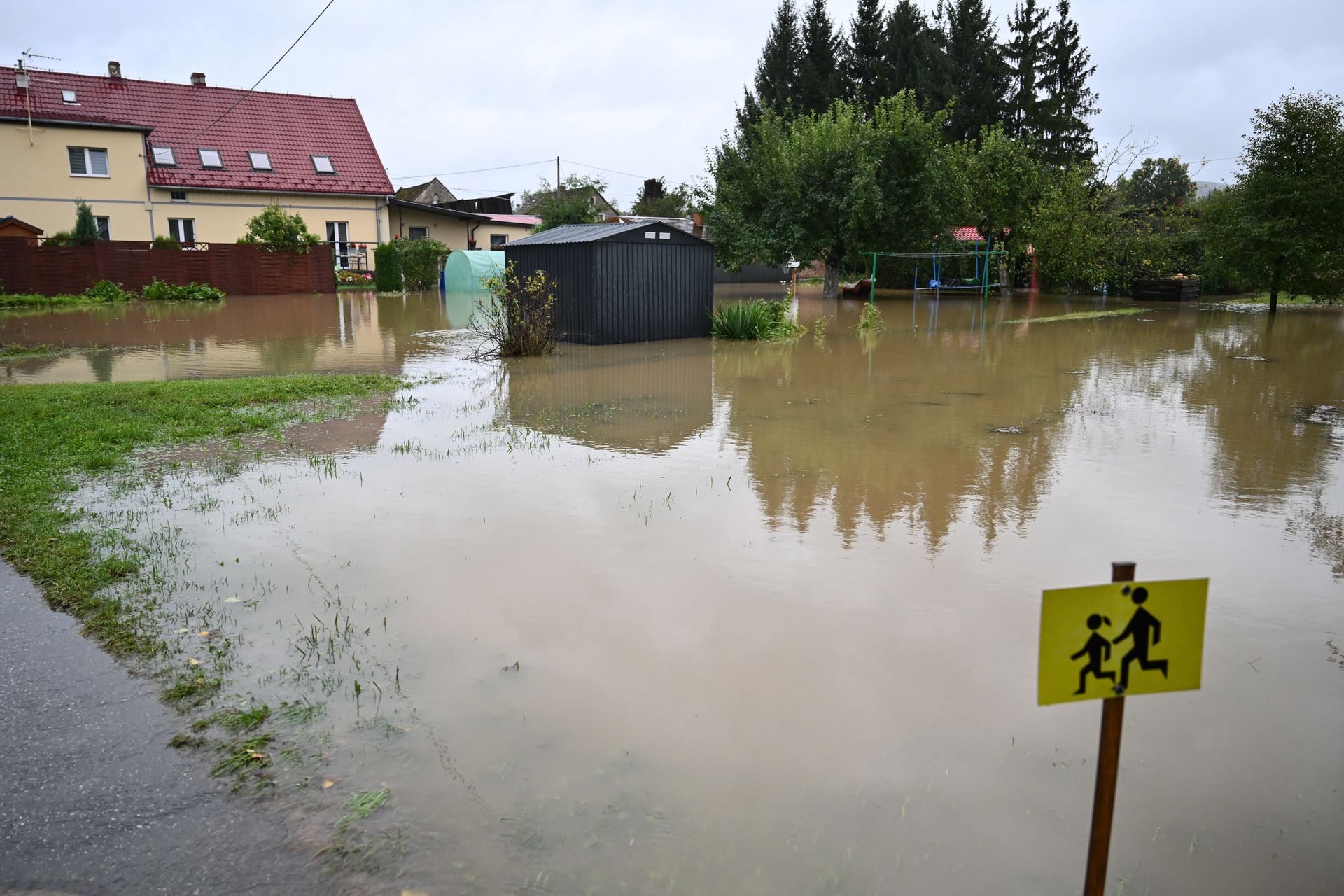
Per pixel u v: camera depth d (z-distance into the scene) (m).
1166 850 2.62
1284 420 8.74
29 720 3.28
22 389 9.80
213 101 33.69
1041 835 2.67
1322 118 19.86
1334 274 20.77
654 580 4.60
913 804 2.81
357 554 4.95
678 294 16.16
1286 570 4.76
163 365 12.91
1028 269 29.86
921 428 8.35
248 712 3.33
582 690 3.50
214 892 2.43
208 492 6.10
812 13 41.50
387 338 16.59
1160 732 3.25
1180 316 21.89
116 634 3.94
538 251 15.95
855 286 28.89
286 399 9.62
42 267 24.58
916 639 3.94
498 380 11.38
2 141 27.89
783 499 6.02
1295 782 2.95
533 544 5.12
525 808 2.79
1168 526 5.48
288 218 28.73
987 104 38.34
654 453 7.35
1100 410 9.30
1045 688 1.80
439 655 3.78
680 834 2.66
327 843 2.62
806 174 24.89
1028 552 5.01
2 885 2.46
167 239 26.83
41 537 5.10
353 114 36.28
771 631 4.01
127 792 2.87
